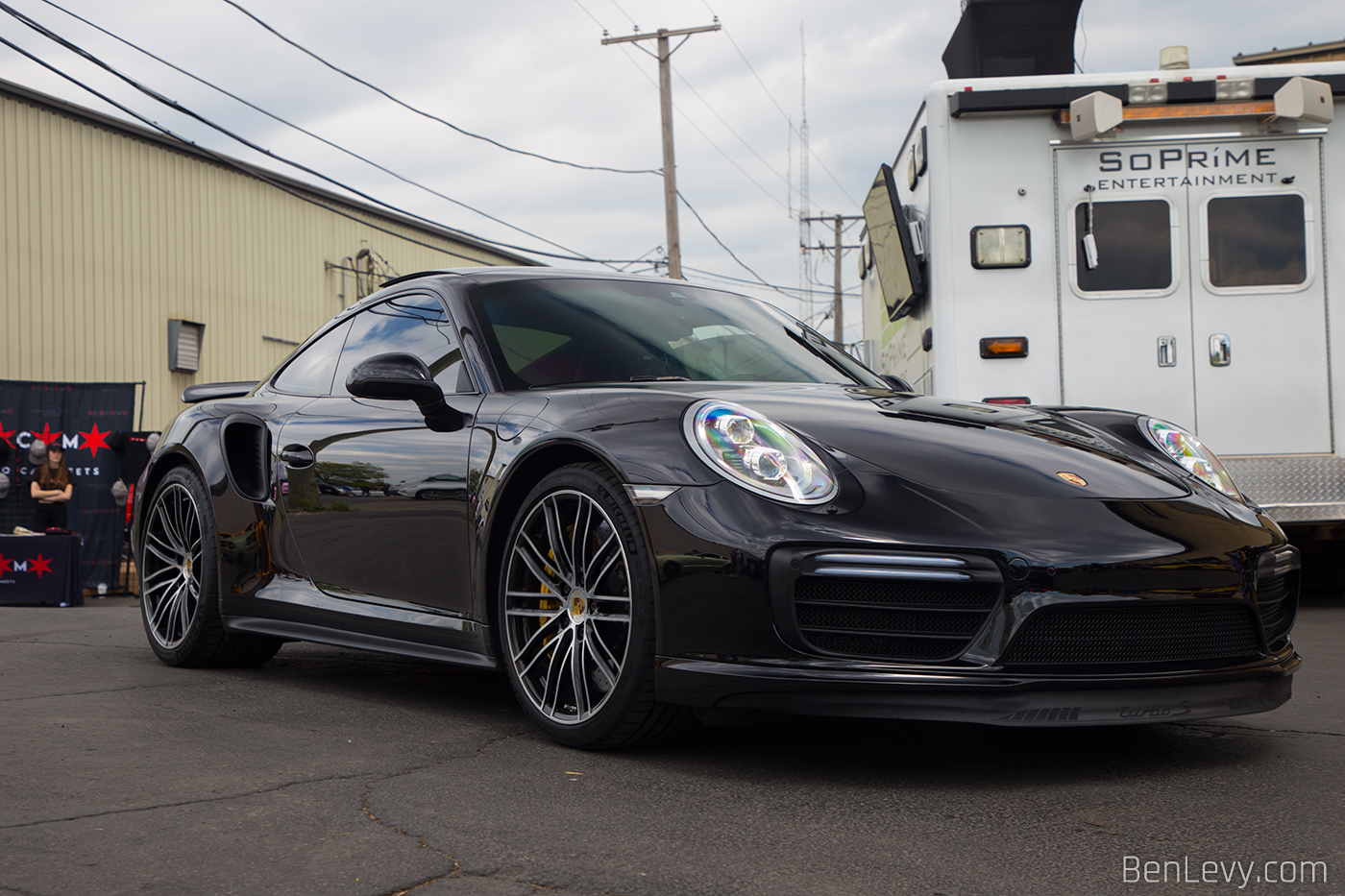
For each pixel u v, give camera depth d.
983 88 5.92
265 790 2.35
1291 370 5.86
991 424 2.94
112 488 9.72
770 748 2.78
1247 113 5.81
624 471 2.64
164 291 18.12
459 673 3.97
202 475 4.02
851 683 2.37
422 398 3.12
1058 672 2.42
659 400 2.78
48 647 4.59
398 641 3.26
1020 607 2.38
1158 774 2.55
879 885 1.84
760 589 2.44
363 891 1.78
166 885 1.80
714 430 2.62
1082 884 1.85
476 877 1.86
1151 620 2.52
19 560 8.37
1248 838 2.09
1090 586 2.41
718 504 2.51
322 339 4.07
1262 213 5.90
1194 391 5.88
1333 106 5.84
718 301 3.91
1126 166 5.92
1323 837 2.10
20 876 1.83
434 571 3.14
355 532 3.41
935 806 2.30
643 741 2.69
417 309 3.65
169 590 4.22
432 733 2.95
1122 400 5.91
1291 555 2.84
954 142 5.98
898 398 3.17
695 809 2.26
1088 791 2.41
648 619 2.58
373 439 3.40
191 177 18.75
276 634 3.68
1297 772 2.57
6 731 2.88
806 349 3.79
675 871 1.90
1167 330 5.90
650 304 3.69
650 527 2.57
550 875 1.87
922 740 2.86
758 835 2.10
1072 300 5.93
